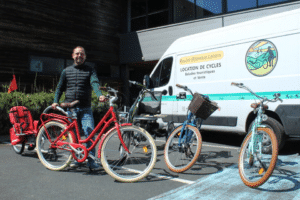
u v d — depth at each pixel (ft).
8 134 24.98
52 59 37.50
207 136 24.85
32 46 35.14
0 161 14.64
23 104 25.08
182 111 21.04
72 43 39.70
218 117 18.95
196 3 38.78
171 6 41.91
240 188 10.19
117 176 11.05
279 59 15.76
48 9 36.99
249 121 17.52
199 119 13.73
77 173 12.39
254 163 10.36
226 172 12.38
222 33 18.92
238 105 17.69
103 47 43.98
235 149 18.19
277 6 31.12
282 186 10.34
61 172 12.54
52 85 37.01
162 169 13.08
